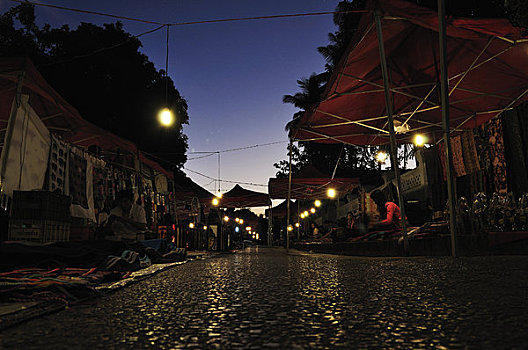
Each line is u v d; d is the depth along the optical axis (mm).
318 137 12656
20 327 1884
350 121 11289
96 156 9969
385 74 7250
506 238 6082
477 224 6848
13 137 6250
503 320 1818
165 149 29625
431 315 1991
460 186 11070
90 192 9242
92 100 24047
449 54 8875
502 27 6938
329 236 14930
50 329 1842
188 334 1728
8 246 3615
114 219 8398
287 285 3477
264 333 1726
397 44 8469
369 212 11469
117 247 5188
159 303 2594
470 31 7195
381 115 11266
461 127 12047
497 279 3186
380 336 1626
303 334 1694
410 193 14961
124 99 25875
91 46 24203
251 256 11133
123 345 1557
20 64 6383
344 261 6789
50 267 3740
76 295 2709
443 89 6008
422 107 11117
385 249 8344
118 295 2996
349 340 1579
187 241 16891
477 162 10289
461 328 1705
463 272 3803
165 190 17766
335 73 8617
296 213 36906
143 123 27266
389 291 2873
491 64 8953
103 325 1926
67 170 8164
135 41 27141
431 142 12805
